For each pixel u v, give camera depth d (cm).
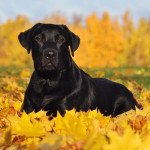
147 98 868
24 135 416
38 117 524
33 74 635
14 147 393
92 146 329
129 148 305
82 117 500
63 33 622
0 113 636
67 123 416
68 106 622
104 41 6562
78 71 654
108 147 305
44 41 612
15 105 679
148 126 449
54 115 625
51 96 620
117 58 6931
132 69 1775
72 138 368
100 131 415
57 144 304
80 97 638
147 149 316
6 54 7412
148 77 1321
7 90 938
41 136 427
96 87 686
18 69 1605
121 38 7062
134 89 1021
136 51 7481
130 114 497
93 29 6562
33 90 630
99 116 515
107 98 703
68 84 625
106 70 1642
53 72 608
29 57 6706
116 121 468
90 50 5988
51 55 594
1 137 425
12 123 446
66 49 626
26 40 646
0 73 1359
